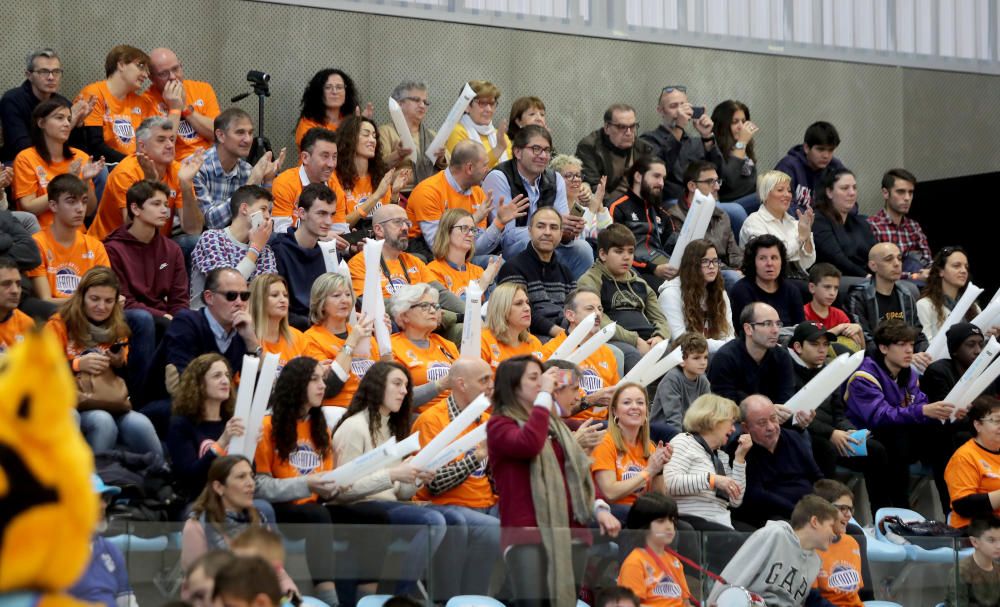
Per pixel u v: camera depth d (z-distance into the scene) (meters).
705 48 36.25
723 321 26.00
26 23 28.98
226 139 26.55
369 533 15.70
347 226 26.36
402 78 32.84
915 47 38.72
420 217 27.36
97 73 29.66
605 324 24.91
